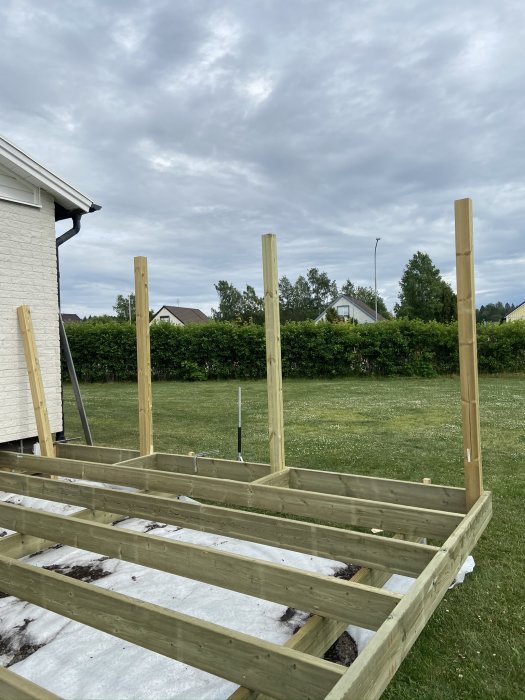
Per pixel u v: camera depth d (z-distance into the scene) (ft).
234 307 234.17
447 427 29.76
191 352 69.00
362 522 11.39
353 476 13.64
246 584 8.24
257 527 10.41
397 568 8.81
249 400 45.75
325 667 5.60
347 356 65.21
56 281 21.65
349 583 7.30
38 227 20.83
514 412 33.81
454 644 8.93
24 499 15.53
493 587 10.82
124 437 29.81
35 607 9.64
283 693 5.94
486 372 60.95
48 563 11.45
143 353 17.57
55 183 20.57
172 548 9.01
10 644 8.56
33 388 19.45
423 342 63.87
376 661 5.45
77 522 10.29
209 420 34.55
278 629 8.57
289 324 68.28
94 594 7.64
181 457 16.92
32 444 20.93
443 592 8.05
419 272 155.12
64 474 16.52
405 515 10.85
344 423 31.91
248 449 25.11
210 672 6.54
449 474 19.56
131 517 13.47
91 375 69.36
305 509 12.12
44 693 5.32
